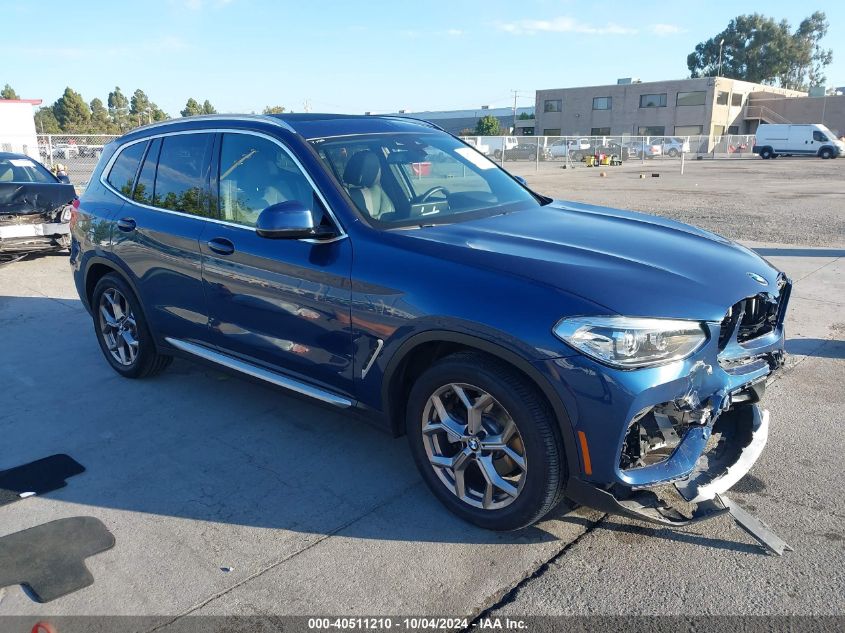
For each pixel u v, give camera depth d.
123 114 104.06
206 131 4.21
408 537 3.09
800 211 14.56
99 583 2.81
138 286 4.53
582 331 2.63
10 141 22.66
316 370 3.54
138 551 3.02
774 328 3.36
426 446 3.21
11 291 7.91
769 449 3.81
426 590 2.74
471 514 3.11
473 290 2.88
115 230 4.64
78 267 5.11
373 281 3.16
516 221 3.62
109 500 3.43
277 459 3.82
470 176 4.15
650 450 2.78
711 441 3.39
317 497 3.42
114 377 5.08
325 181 3.49
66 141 23.64
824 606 2.60
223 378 5.03
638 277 2.86
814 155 46.50
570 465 2.77
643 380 2.61
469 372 2.91
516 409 2.79
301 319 3.50
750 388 3.26
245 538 3.10
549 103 69.38
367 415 3.42
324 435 4.10
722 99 61.78
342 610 2.64
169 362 4.95
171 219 4.25
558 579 2.79
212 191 4.05
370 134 3.99
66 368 5.28
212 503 3.39
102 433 4.16
